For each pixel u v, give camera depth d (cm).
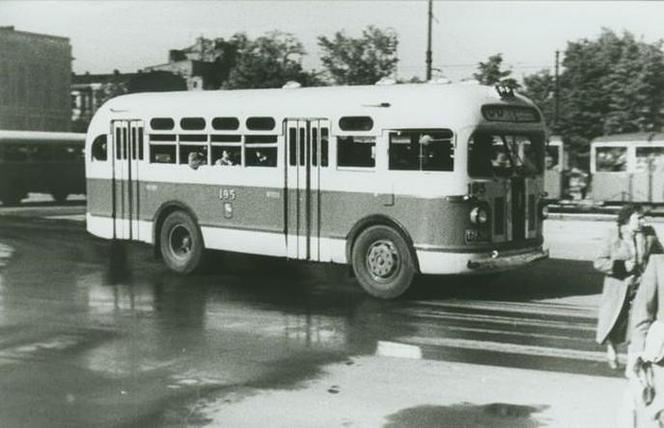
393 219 1217
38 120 5419
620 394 761
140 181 1544
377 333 1018
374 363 877
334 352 925
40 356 912
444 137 1178
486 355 909
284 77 4069
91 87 7631
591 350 927
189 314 1138
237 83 4131
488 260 1191
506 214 1232
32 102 5384
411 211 1203
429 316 1123
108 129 1583
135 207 1555
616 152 2898
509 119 1230
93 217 1619
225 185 1417
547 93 4728
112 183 1584
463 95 1184
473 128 1171
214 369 856
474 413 712
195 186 1462
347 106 1261
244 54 4156
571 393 766
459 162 1171
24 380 819
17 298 1261
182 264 1489
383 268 1238
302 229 1323
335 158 1278
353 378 820
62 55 5519
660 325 543
